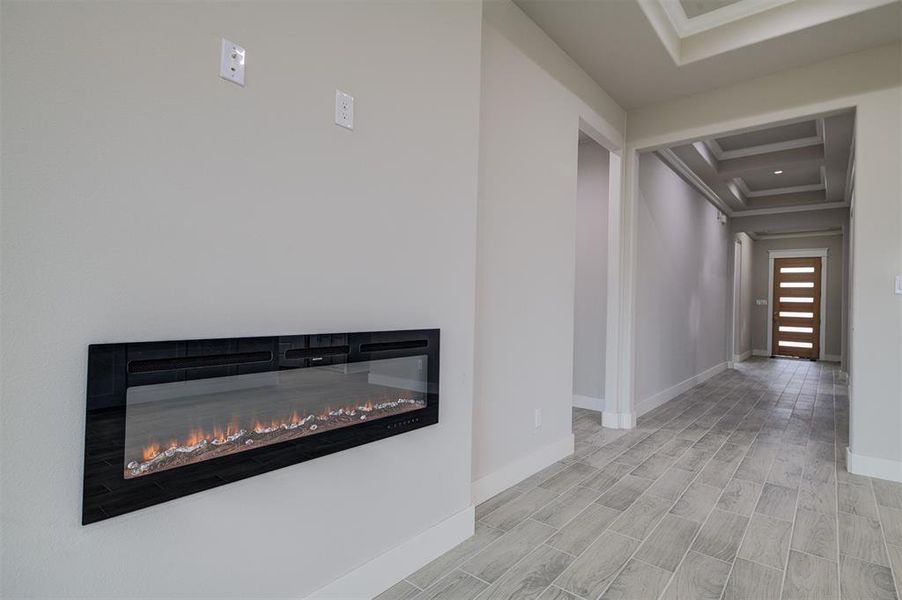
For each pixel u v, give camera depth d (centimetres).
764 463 297
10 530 87
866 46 282
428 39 175
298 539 136
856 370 285
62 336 93
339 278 145
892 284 276
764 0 271
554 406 296
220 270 117
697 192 587
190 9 110
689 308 567
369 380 154
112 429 99
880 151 281
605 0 244
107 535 100
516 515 221
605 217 434
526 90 262
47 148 90
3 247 86
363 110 152
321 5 139
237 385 119
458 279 191
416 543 174
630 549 191
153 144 105
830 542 198
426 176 175
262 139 125
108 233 98
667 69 314
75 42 93
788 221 707
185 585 112
